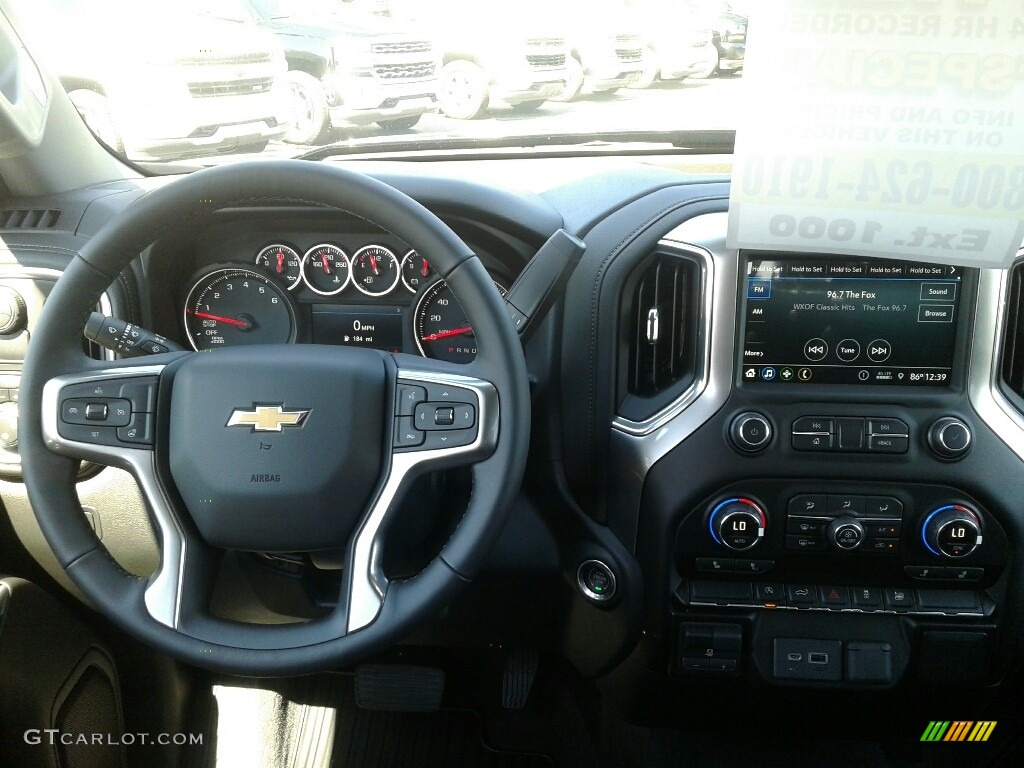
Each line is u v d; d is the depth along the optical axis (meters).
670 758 1.77
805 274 1.31
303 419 1.06
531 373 1.47
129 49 1.97
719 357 1.36
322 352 1.10
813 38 0.93
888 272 1.30
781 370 1.35
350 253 1.52
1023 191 0.95
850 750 1.76
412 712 1.80
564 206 1.51
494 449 1.05
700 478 1.40
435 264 1.04
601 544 1.52
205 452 1.07
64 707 1.52
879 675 1.47
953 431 1.32
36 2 1.59
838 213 1.01
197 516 1.08
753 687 1.52
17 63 1.50
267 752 1.80
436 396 1.06
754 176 1.01
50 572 1.63
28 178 1.53
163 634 1.04
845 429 1.35
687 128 1.62
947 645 1.45
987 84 0.92
